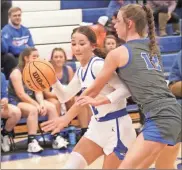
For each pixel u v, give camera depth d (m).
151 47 3.35
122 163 3.16
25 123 6.64
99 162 5.43
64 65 6.64
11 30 7.02
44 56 7.72
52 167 5.34
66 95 3.80
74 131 6.25
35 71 3.59
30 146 6.00
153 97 3.22
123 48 3.26
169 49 8.28
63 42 8.01
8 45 6.95
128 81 3.27
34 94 6.34
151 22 3.37
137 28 3.32
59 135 6.14
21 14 7.56
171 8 8.60
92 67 3.56
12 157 5.79
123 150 3.55
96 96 3.40
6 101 5.86
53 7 8.66
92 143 3.62
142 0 8.34
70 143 6.21
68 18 8.34
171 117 3.20
